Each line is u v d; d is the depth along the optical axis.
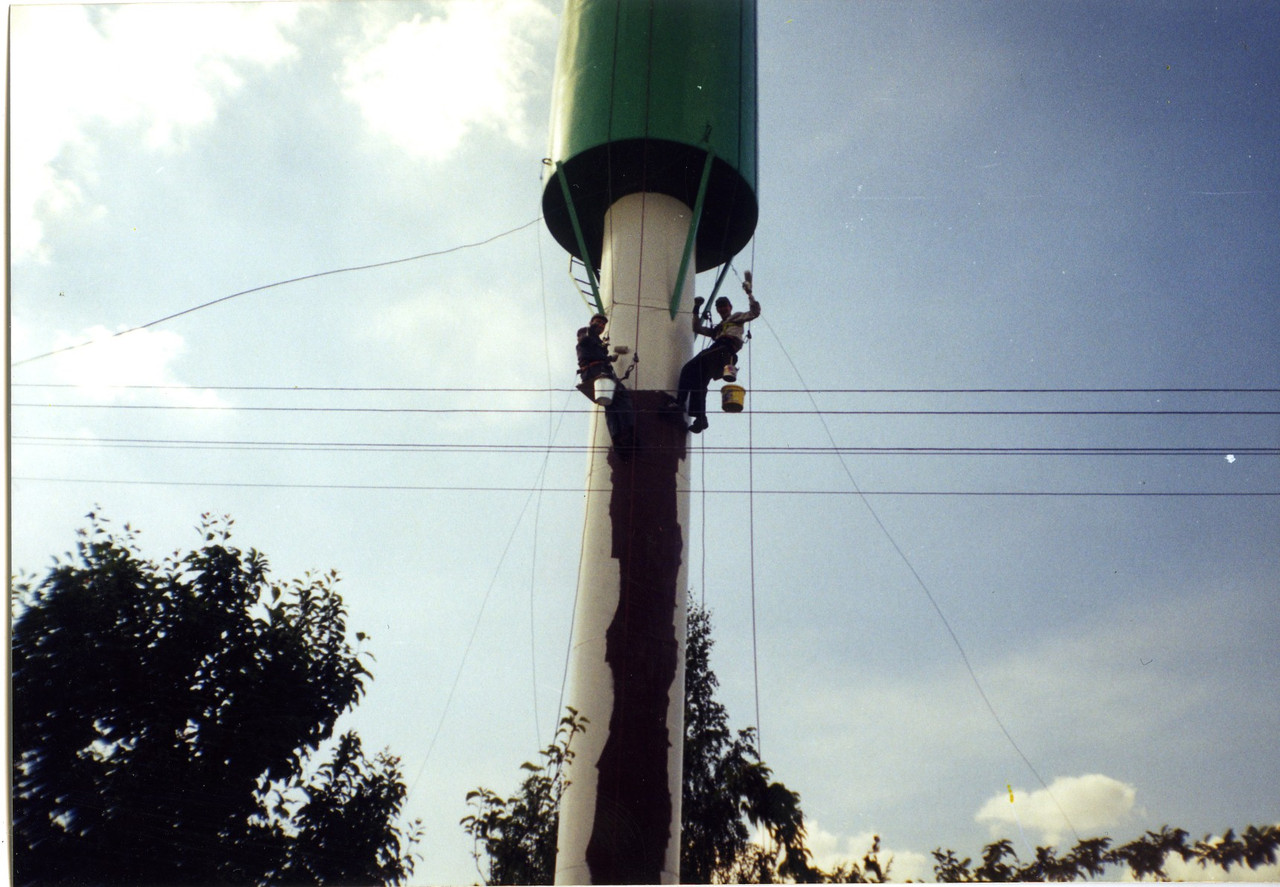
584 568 10.59
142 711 10.34
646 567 10.45
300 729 10.45
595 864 9.35
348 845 10.03
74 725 10.23
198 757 10.26
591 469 11.05
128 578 10.88
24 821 9.80
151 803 10.04
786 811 10.20
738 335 11.55
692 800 10.27
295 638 10.85
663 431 11.09
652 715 9.91
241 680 10.59
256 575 11.10
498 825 9.91
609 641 10.16
